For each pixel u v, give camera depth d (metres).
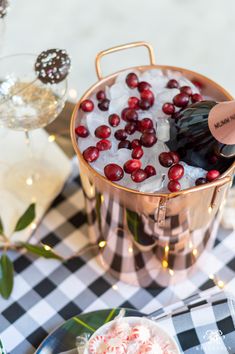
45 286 0.88
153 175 0.76
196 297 0.83
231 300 0.82
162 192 0.75
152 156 0.79
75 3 1.92
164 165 0.76
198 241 0.83
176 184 0.73
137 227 0.78
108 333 0.73
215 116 0.73
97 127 0.80
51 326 0.84
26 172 0.96
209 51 1.80
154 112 0.84
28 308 0.86
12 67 0.94
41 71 0.85
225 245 0.91
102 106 0.84
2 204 0.92
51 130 1.01
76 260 0.90
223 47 1.81
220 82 1.74
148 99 0.83
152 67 0.86
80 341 0.79
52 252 0.87
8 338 0.83
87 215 0.87
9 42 1.81
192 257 0.85
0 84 0.92
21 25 1.87
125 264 0.86
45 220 0.94
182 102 0.82
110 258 0.87
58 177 0.96
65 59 0.86
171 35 1.83
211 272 0.89
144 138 0.78
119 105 0.83
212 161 0.79
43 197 0.94
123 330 0.73
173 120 0.82
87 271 0.90
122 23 1.87
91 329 0.80
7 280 0.85
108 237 0.84
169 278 0.87
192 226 0.79
